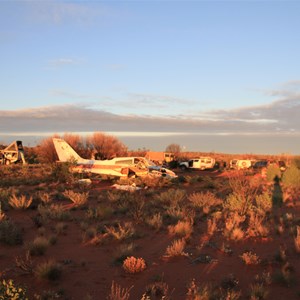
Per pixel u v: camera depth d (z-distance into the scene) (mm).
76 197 18891
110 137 58062
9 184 26969
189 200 20828
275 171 33219
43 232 12211
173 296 7277
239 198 17312
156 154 60281
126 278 8266
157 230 12859
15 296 5777
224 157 94188
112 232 11914
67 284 7820
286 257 10078
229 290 7559
